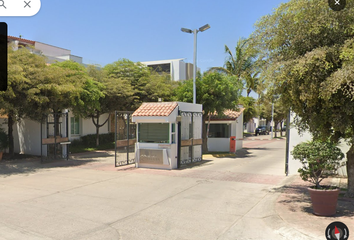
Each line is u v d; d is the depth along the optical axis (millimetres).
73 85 15930
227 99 19766
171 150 14055
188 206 7844
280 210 7137
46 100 14461
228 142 23422
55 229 6090
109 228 6176
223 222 6555
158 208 7660
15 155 17969
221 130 23688
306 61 6457
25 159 16844
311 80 6371
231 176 12320
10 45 15383
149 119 14188
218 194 9180
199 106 16969
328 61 6484
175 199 8578
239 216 6977
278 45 7980
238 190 9719
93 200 8461
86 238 5617
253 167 14969
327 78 6133
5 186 10406
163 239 5598
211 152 22438
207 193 9320
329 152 7004
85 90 18047
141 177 12102
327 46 6812
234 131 23312
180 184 10727
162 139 14398
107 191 9617
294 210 7105
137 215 7070
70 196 8938
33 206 7809
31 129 18578
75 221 6609
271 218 6668
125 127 15922
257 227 6223
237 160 18031
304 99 6477
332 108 6520
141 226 6305
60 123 17625
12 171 13617
